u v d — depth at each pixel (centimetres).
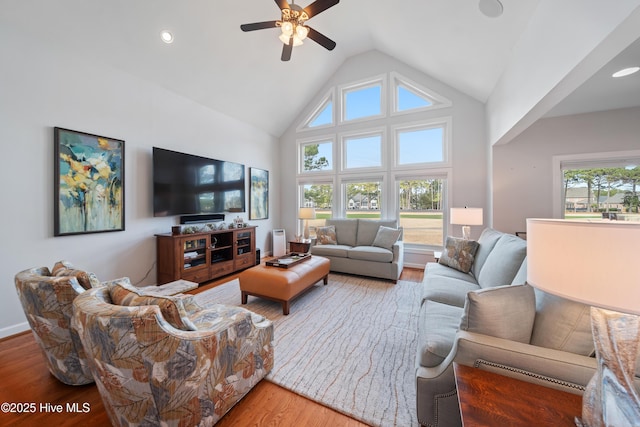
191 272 347
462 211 349
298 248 447
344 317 258
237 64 381
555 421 73
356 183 515
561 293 76
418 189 465
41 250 246
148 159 338
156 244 346
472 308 112
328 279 386
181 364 112
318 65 477
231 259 416
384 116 479
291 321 249
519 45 249
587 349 98
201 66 355
